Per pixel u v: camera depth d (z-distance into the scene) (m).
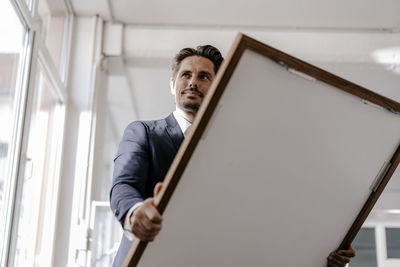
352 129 1.21
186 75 1.56
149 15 4.71
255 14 4.67
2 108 2.69
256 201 1.20
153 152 1.37
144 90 5.86
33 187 3.57
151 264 1.18
